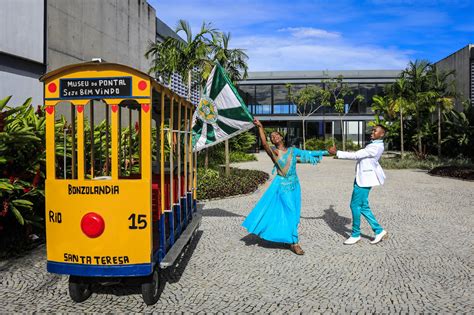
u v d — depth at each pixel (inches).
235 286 180.1
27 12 392.5
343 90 1499.8
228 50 585.0
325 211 359.9
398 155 1196.5
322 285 181.0
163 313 152.8
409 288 177.0
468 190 501.4
